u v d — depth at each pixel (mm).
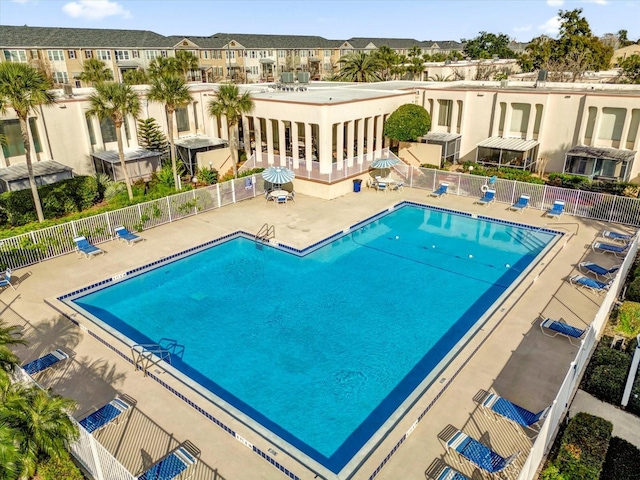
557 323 15211
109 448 10859
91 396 12625
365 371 14188
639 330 15289
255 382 13711
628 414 11664
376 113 32562
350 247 23375
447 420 11648
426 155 34250
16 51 69750
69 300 18047
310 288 19266
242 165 34188
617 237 22141
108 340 15133
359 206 28250
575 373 12391
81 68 76438
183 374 13641
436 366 14023
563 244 22141
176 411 12125
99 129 31203
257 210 27688
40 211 23516
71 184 27125
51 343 15141
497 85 40031
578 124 31250
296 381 13758
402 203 29109
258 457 10711
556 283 18656
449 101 36469
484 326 15672
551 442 10773
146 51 83750
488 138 34812
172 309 17812
